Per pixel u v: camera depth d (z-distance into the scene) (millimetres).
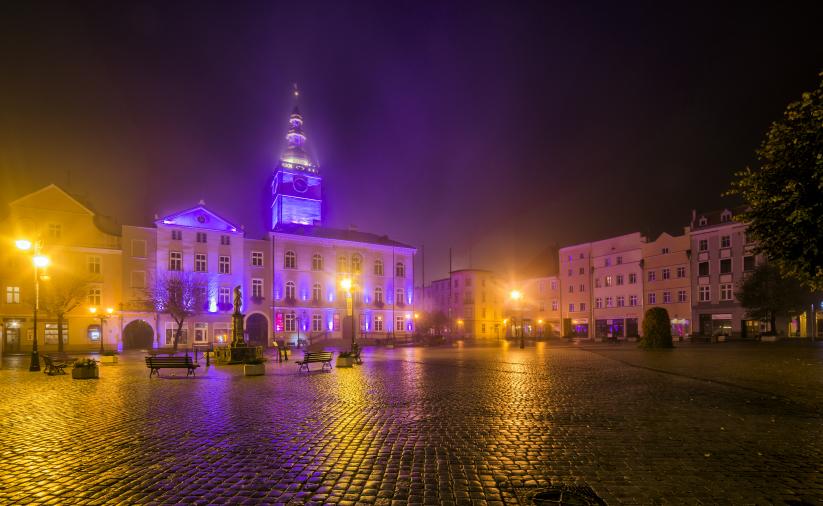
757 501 5773
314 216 79875
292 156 80250
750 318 51000
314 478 6684
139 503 5891
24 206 49500
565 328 76938
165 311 49781
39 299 45906
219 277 58750
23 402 14039
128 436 9336
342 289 67188
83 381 19453
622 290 68938
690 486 6250
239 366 26641
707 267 59062
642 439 8625
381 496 6004
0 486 6578
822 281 10250
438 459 7516
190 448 8344
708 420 10188
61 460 7770
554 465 7156
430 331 86938
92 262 51969
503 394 14227
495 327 91750
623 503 5711
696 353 31141
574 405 12141
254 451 8086
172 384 18062
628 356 29438
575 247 76188
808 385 15352
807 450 7875
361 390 15555
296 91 82938
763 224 10656
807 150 9727
